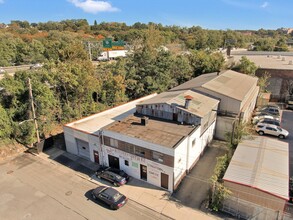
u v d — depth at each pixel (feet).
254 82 123.24
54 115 109.91
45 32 484.33
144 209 59.52
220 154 84.43
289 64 156.56
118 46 255.29
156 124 78.89
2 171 78.59
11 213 59.72
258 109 125.90
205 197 63.05
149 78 146.61
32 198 65.05
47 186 70.23
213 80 111.24
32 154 89.51
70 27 576.61
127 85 145.89
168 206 60.23
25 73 105.50
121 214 58.23
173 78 162.50
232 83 112.88
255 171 59.62
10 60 276.62
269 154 67.97
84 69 119.34
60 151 91.40
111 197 59.98
